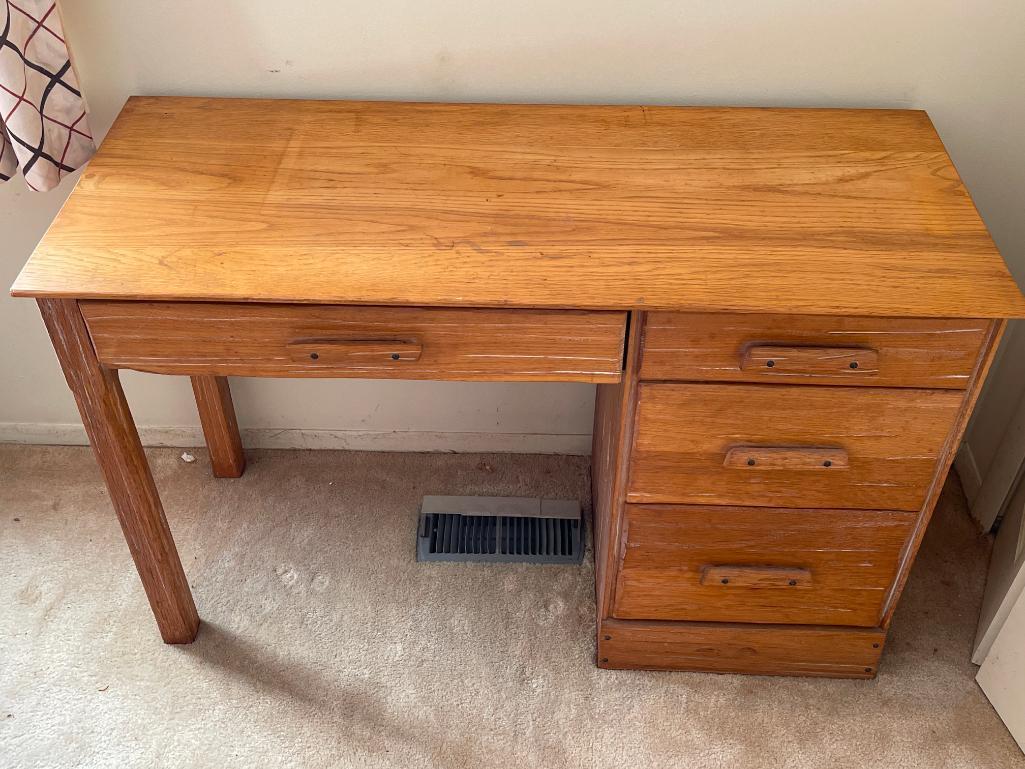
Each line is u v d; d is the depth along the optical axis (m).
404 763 1.55
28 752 1.56
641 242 1.29
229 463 1.97
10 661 1.68
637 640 1.62
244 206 1.35
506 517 1.91
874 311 1.20
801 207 1.36
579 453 2.06
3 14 1.33
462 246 1.28
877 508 1.43
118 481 1.47
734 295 1.21
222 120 1.53
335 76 1.60
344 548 1.88
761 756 1.57
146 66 1.59
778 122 1.54
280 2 1.53
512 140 1.49
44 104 1.47
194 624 1.72
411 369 1.31
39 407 2.03
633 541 1.49
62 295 1.22
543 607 1.78
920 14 1.51
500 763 1.55
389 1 1.52
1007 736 1.60
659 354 1.27
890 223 1.33
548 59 1.58
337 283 1.23
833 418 1.33
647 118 1.54
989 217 1.73
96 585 1.81
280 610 1.77
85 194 1.36
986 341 1.24
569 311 1.24
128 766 1.54
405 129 1.51
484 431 2.04
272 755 1.56
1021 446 1.77
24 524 1.91
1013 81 1.57
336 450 2.07
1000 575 1.74
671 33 1.54
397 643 1.72
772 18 1.52
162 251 1.27
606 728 1.60
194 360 1.31
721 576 1.50
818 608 1.57
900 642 1.73
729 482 1.41
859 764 1.56
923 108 1.61
